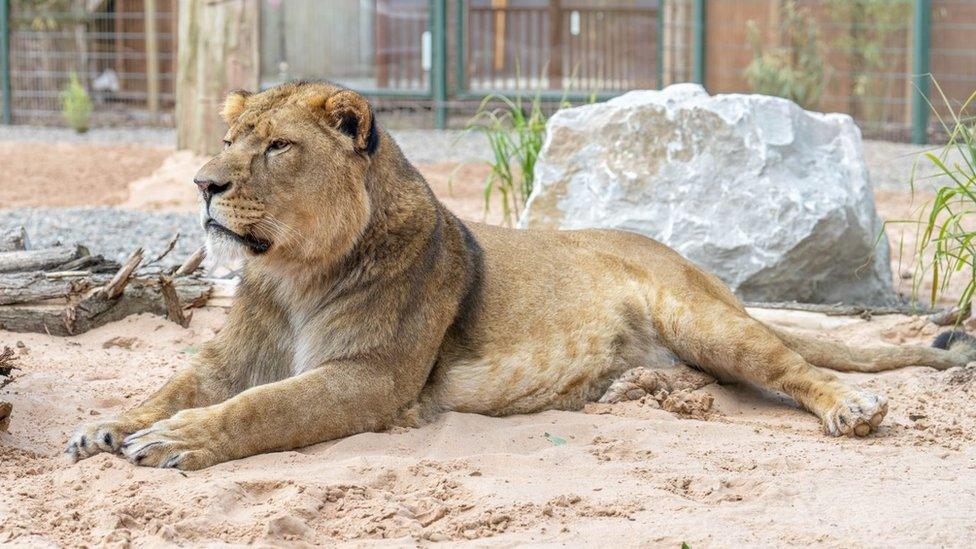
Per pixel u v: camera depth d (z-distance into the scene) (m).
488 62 22.06
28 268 7.88
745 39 20.25
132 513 4.53
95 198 15.18
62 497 4.77
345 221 5.59
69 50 23.47
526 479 5.08
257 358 5.93
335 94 5.57
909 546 4.28
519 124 11.39
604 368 6.58
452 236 6.16
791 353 6.46
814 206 9.08
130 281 7.92
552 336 6.39
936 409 6.45
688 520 4.55
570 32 22.12
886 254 9.68
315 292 5.75
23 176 16.84
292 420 5.41
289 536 4.37
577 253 6.80
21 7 23.12
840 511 4.68
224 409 5.29
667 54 20.64
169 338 7.67
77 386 6.44
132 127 22.80
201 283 8.12
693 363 6.80
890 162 17.41
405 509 4.62
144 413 5.46
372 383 5.62
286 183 5.46
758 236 9.10
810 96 20.36
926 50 19.08
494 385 6.16
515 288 6.41
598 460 5.42
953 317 8.06
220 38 15.69
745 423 6.18
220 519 4.50
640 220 9.36
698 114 9.50
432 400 6.01
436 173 16.50
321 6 23.92
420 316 5.83
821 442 5.79
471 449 5.52
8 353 5.97
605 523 4.56
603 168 9.62
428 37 22.14
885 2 20.02
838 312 8.45
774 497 4.82
